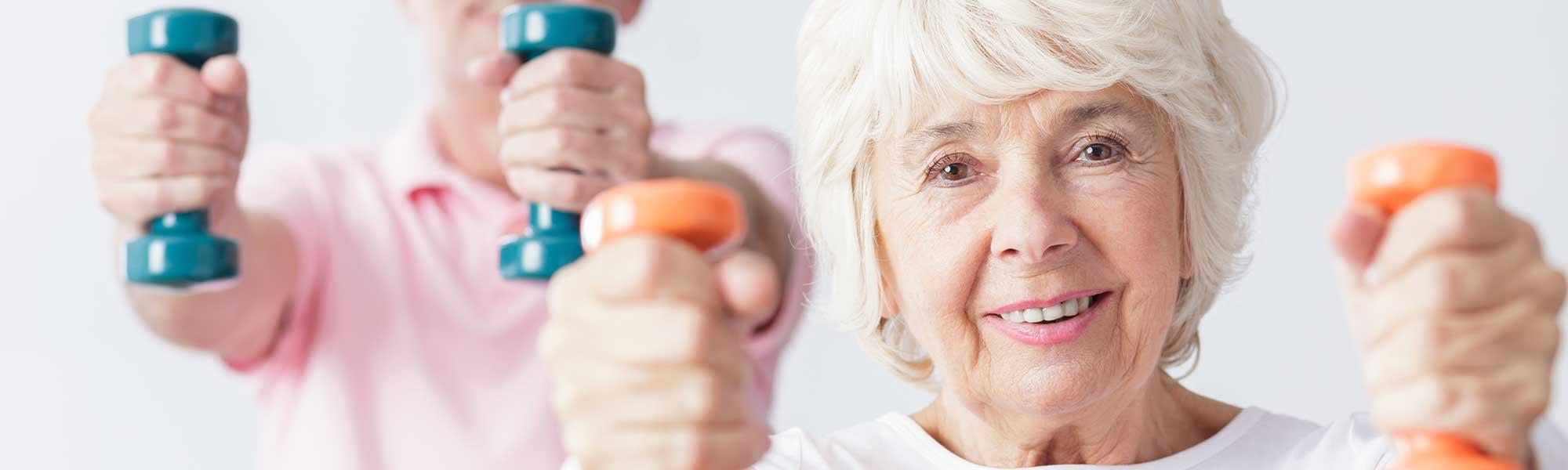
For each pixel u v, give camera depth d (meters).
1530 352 0.69
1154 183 1.23
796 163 1.42
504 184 2.05
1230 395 2.56
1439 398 0.69
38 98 2.71
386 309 2.00
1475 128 2.60
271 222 1.93
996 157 1.23
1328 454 1.31
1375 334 0.71
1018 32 1.19
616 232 0.72
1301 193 2.59
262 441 2.05
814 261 1.89
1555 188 2.58
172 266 1.45
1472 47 2.59
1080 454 1.35
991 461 1.37
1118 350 1.24
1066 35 1.19
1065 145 1.22
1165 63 1.22
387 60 2.70
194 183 1.48
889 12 1.24
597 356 0.71
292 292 1.97
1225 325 2.57
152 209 1.49
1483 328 0.69
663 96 2.69
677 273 0.70
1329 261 2.57
